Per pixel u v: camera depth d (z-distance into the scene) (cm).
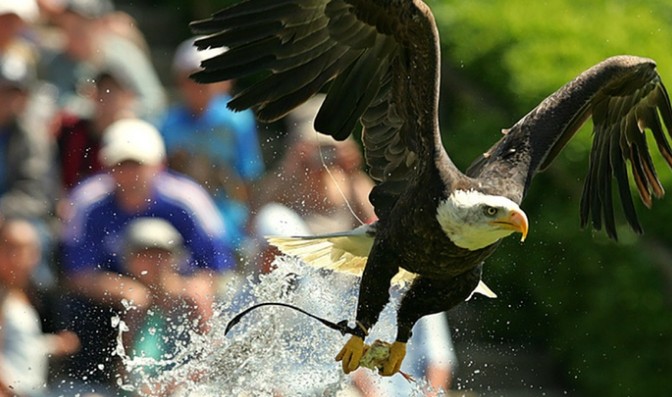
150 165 1443
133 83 1675
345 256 1154
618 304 1582
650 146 1580
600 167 1207
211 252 1443
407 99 1091
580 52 1656
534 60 1656
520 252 1614
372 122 1133
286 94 1116
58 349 1399
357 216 1483
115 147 1443
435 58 1040
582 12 1753
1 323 1387
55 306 1419
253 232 1506
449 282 1078
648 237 1581
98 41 1678
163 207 1438
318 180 1481
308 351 1277
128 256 1394
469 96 1686
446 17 1736
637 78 1166
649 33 1714
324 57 1110
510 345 1630
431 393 1370
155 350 1370
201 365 1264
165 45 1920
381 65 1106
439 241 1041
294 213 1474
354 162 1492
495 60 1683
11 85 1572
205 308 1392
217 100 1595
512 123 1623
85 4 1673
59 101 1631
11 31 1619
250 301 1314
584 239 1589
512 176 1070
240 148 1598
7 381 1372
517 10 1741
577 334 1605
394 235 1066
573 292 1605
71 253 1424
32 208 1538
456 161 1641
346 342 1170
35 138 1573
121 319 1386
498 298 1633
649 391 1567
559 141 1135
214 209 1473
